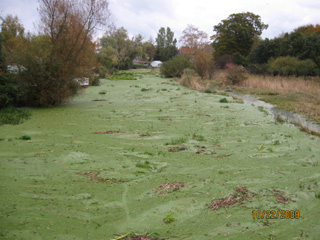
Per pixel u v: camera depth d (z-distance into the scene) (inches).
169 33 3097.9
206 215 132.0
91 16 448.8
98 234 114.9
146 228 120.6
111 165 194.5
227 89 735.7
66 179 168.6
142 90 696.4
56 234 112.1
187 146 243.4
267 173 185.2
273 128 319.9
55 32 433.1
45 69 424.5
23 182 160.2
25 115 358.9
